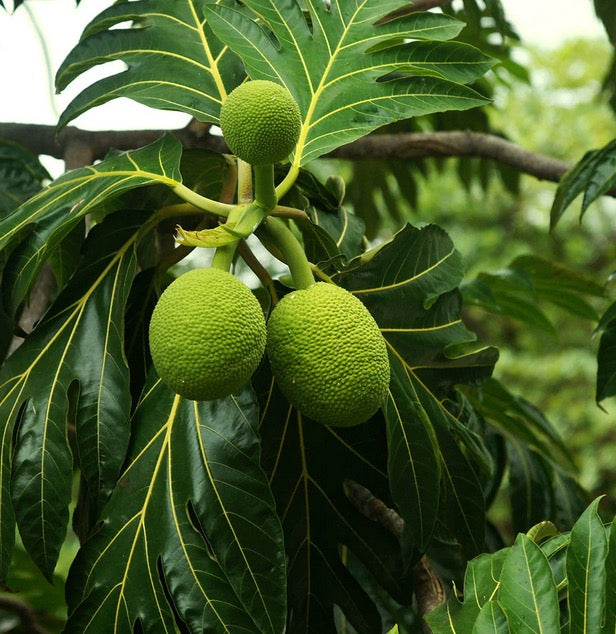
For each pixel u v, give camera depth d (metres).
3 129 2.10
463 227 7.67
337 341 1.27
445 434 1.56
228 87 1.60
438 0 1.99
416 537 1.49
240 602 1.34
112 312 1.45
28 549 1.38
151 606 1.34
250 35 1.55
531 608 1.22
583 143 7.67
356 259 1.52
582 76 7.92
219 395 1.25
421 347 1.57
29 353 1.44
